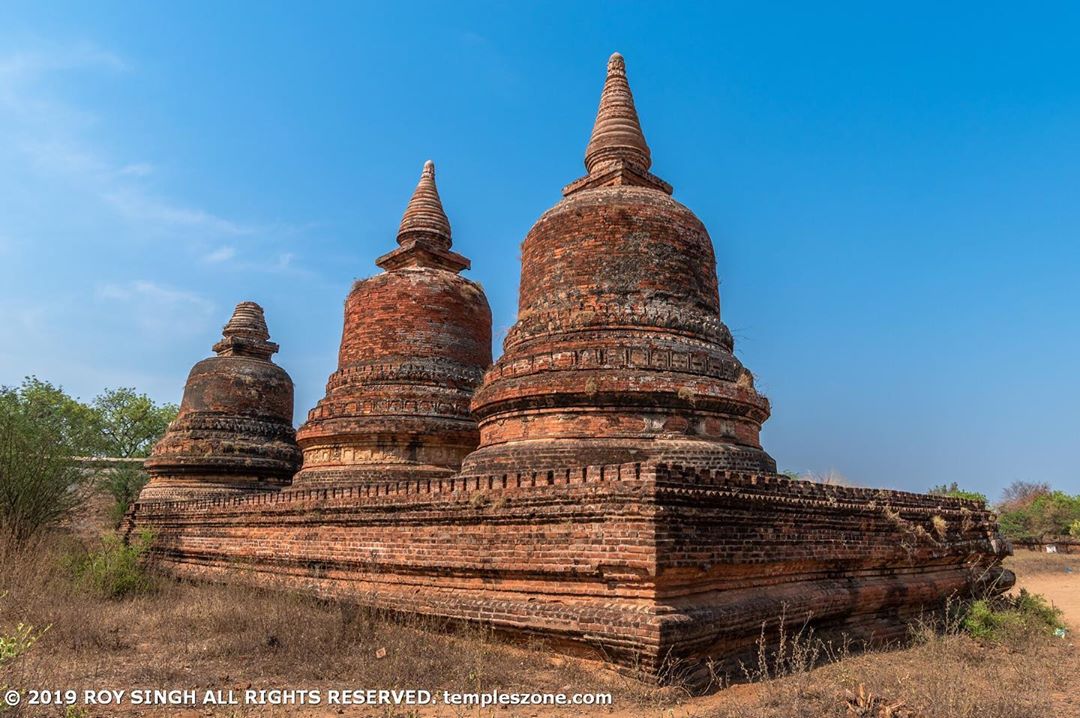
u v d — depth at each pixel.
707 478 12.67
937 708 10.27
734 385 17.84
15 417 27.75
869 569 16.22
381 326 25.58
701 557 12.15
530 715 10.33
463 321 26.30
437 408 23.95
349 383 25.20
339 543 17.89
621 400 17.02
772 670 12.74
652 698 10.90
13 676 10.55
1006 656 14.95
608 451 16.45
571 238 19.47
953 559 18.95
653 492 11.70
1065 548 51.84
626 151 21.58
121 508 41.59
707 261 20.22
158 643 14.38
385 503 16.66
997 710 10.40
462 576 14.91
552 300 19.33
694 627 11.51
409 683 11.62
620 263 18.91
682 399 17.11
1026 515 60.31
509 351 19.78
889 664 13.55
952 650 14.72
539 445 17.08
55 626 14.50
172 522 24.98
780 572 13.95
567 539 12.95
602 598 12.37
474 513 14.59
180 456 30.16
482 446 19.36
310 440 24.75
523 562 13.58
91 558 21.80
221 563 22.20
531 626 12.95
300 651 13.12
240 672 12.21
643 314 18.33
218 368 31.91
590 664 12.20
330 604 16.66
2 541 20.27
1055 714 10.77
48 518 27.61
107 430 48.19
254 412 31.81
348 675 12.05
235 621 15.16
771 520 13.71
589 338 18.17
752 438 18.69
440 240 28.34
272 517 20.17
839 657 14.10
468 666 12.30
